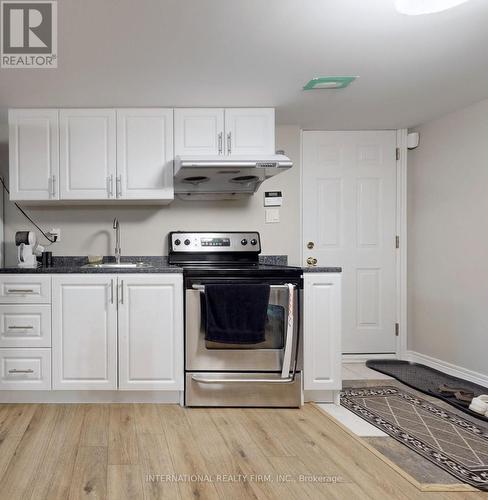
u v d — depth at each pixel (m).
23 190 3.14
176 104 3.16
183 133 3.21
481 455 2.17
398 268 4.09
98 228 3.54
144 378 2.82
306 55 2.39
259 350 2.80
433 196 3.79
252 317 2.71
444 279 3.67
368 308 4.07
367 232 4.06
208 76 2.65
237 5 1.88
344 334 4.05
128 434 2.38
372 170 4.05
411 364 3.93
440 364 3.71
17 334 2.80
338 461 2.08
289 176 3.72
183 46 2.26
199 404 2.80
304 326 2.84
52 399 2.88
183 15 1.95
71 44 2.21
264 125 3.25
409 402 2.95
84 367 2.81
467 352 3.43
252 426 2.51
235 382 2.78
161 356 2.82
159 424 2.53
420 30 2.12
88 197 3.16
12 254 3.48
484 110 3.22
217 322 2.71
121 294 2.81
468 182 3.39
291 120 3.67
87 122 3.17
